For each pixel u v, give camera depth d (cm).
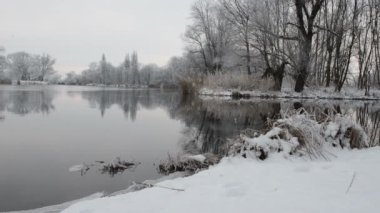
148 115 1766
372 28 3353
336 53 3219
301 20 2764
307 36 2814
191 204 380
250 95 3098
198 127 1358
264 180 460
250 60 3538
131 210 376
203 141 1069
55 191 604
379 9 3309
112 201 418
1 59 7100
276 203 365
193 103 2495
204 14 4691
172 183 485
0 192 599
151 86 8238
